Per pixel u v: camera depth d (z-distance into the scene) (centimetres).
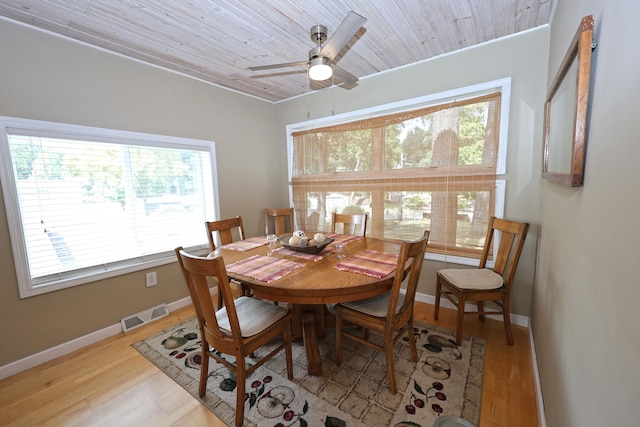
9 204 181
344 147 319
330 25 194
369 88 292
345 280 148
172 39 209
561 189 127
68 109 203
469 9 180
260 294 150
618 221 59
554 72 174
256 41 214
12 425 145
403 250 142
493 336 215
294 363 188
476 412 145
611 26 69
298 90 332
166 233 271
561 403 103
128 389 168
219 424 143
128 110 236
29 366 188
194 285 143
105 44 214
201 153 298
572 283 99
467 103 238
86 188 217
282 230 339
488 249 230
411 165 273
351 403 152
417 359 186
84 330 215
